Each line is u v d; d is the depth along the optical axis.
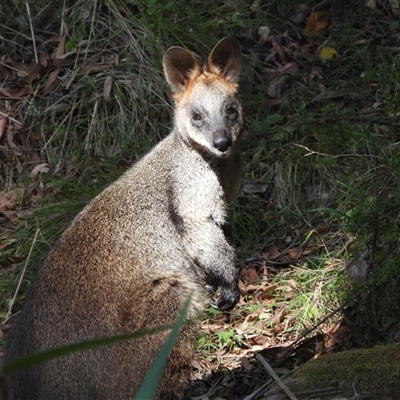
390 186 9.90
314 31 13.17
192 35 12.66
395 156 9.97
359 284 8.92
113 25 12.70
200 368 9.09
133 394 7.30
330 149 11.21
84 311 7.22
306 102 12.10
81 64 12.46
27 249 10.82
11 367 3.55
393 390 6.76
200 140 8.44
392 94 11.50
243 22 13.02
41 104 12.26
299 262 10.21
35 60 12.70
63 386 6.93
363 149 10.99
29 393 6.86
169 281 7.79
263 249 10.67
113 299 7.42
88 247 7.60
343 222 10.28
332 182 10.91
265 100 12.17
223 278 8.54
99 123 11.95
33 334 7.04
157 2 13.19
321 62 12.78
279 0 13.49
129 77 12.23
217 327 9.62
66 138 11.93
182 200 8.40
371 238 9.38
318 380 6.96
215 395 8.61
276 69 12.68
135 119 11.94
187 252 8.38
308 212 10.91
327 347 8.78
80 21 12.82
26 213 11.24
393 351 7.02
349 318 9.02
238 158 8.90
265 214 10.99
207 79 8.76
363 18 13.17
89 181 11.50
